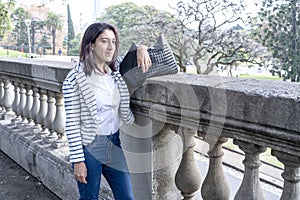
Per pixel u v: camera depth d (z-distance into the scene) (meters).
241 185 1.65
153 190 2.21
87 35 1.88
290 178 1.43
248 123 1.46
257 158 1.57
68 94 1.90
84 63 1.89
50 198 3.34
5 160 4.33
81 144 1.95
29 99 4.05
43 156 3.52
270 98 1.36
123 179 2.14
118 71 1.98
